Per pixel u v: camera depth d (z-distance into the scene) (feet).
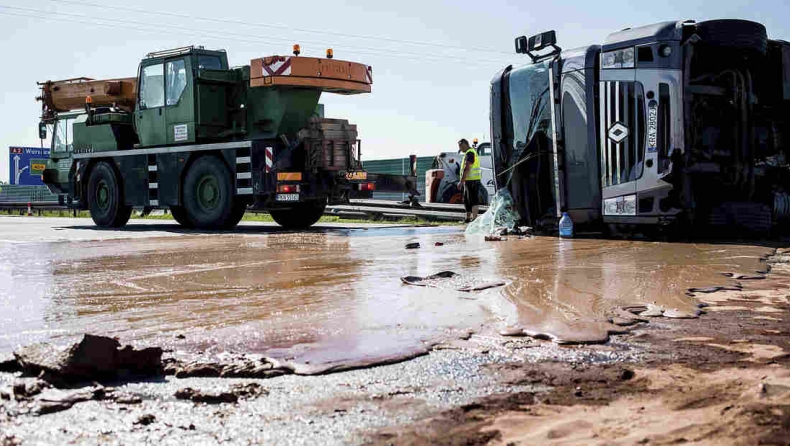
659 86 28.30
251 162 41.57
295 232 38.91
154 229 45.37
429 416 6.98
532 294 14.55
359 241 30.55
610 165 29.91
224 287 16.25
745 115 29.99
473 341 10.37
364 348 9.87
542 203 33.91
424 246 27.14
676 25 28.07
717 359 9.22
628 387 7.95
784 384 7.88
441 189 63.98
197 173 44.27
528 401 7.45
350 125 44.06
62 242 31.71
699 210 29.12
